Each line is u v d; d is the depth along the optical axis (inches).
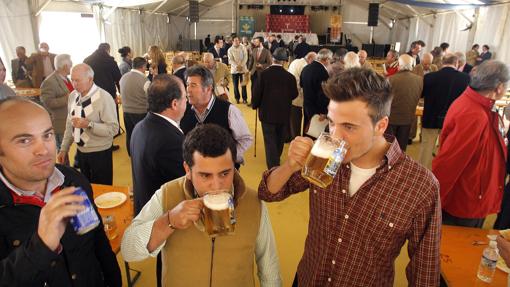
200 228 41.8
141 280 94.0
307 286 50.3
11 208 39.9
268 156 163.2
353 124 36.9
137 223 45.9
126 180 161.0
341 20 727.1
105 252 51.5
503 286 51.4
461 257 58.1
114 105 112.0
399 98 154.9
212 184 41.7
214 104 94.8
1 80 119.4
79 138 107.2
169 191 46.7
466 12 405.1
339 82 37.2
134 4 367.6
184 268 45.7
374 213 42.8
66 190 32.8
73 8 323.0
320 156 36.9
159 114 68.5
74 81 101.7
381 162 42.3
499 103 191.6
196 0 589.9
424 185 41.0
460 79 144.3
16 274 31.8
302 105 203.2
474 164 72.0
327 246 46.7
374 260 44.6
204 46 632.4
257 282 94.1
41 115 38.1
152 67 222.7
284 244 112.8
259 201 47.4
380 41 761.0
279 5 740.7
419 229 42.4
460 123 71.0
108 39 398.3
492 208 76.6
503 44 324.8
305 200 142.9
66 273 43.4
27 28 263.1
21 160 37.4
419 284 43.4
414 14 604.4
